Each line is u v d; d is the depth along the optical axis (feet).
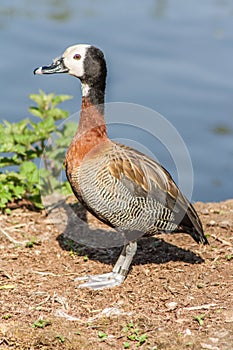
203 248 37.45
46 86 73.31
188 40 92.48
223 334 28.99
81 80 34.73
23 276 34.22
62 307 31.40
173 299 32.01
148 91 75.51
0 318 30.35
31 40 87.86
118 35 92.89
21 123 44.09
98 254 37.17
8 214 41.24
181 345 28.43
